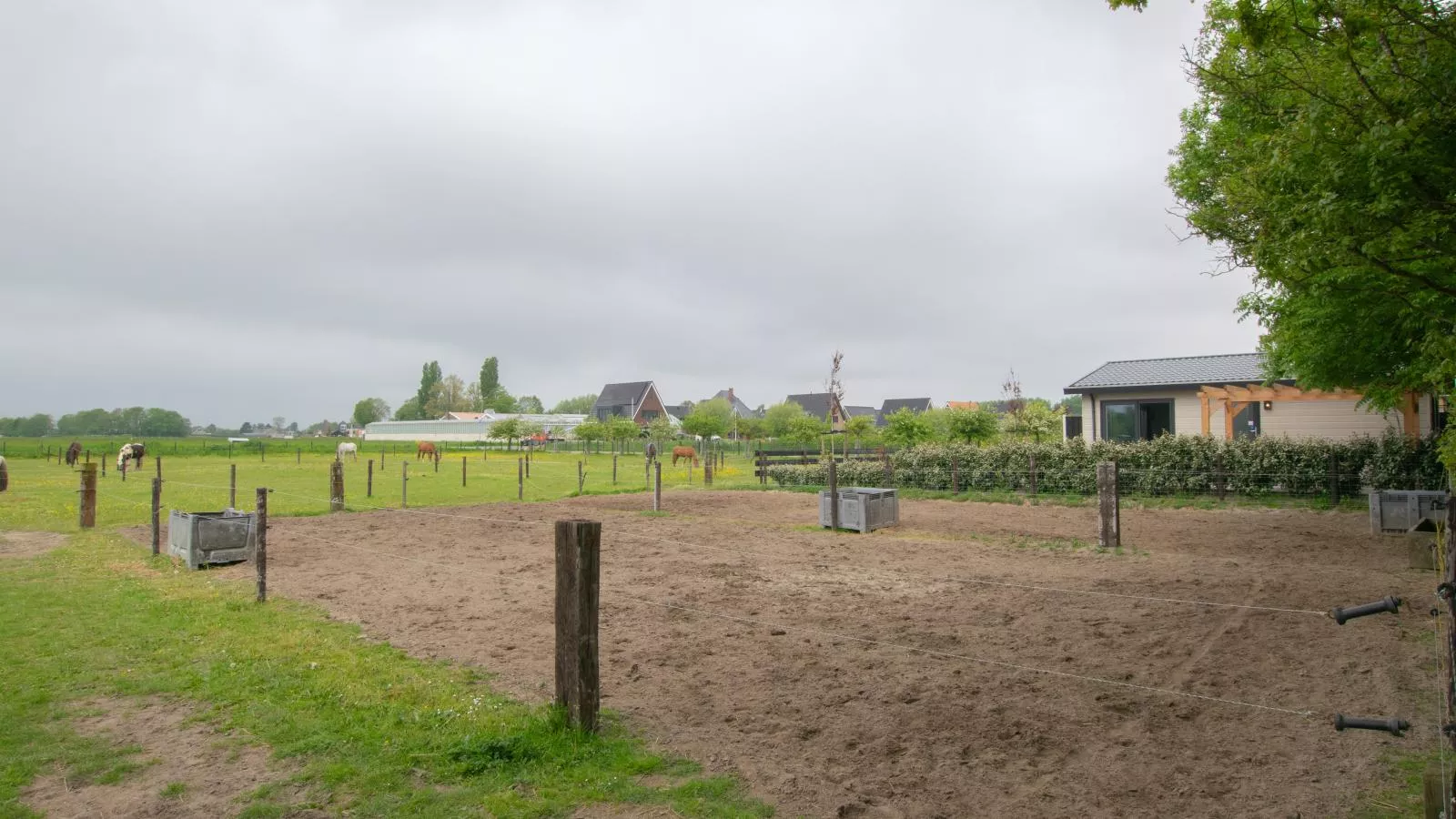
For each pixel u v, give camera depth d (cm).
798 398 9338
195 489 2420
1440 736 446
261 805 392
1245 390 2086
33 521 1566
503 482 2781
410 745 459
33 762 444
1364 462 1686
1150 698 527
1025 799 394
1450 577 282
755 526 1508
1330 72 478
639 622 751
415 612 801
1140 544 1212
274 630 727
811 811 383
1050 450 2047
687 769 430
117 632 714
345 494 2273
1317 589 841
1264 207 582
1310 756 436
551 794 400
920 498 2031
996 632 695
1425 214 423
